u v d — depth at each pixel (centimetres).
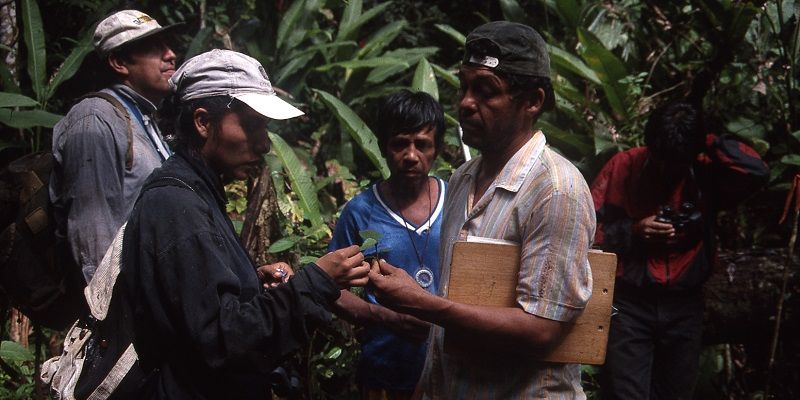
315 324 196
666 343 364
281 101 212
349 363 363
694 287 361
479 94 210
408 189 308
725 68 488
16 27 505
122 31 308
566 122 528
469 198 225
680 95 515
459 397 215
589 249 213
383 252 301
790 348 411
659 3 532
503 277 208
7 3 492
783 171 449
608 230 365
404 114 300
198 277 192
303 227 410
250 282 206
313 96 604
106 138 291
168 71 318
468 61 211
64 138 294
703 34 504
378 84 618
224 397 201
